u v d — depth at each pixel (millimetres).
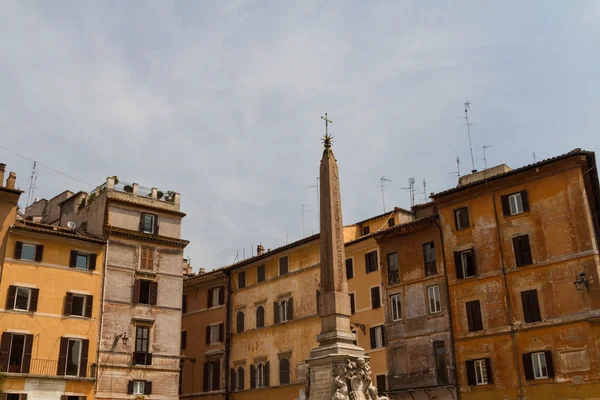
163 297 48562
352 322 47656
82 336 43375
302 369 47875
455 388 40562
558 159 39188
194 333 57594
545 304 38188
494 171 46469
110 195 48312
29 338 41031
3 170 44656
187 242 50906
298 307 49875
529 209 40312
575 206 38438
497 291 40406
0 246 41625
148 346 46719
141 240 48594
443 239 43781
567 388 36094
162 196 51844
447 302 42500
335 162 26391
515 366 38406
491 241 41500
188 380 56219
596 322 35875
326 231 24953
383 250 47188
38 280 42562
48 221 56156
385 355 44812
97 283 45344
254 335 52562
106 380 43719
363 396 22094
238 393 52062
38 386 40531
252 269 54875
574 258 37719
